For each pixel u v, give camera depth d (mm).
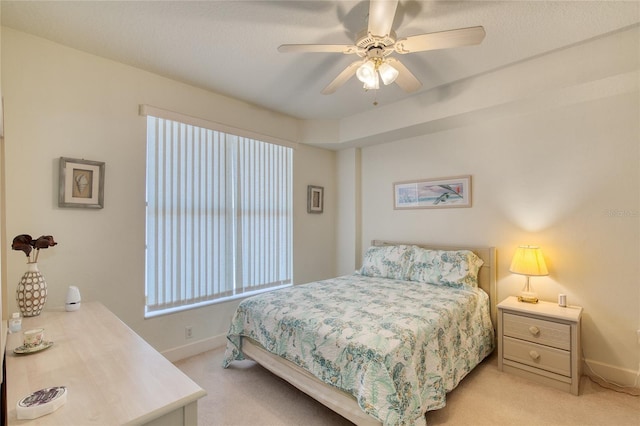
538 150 2861
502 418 2006
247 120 3412
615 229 2469
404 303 2424
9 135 2062
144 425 902
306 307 2338
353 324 1987
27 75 2133
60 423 856
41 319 1754
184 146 2959
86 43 2260
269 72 2717
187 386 1053
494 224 3129
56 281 2236
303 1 1820
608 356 2475
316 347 1958
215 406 2150
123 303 2549
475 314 2664
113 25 2047
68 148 2291
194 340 2979
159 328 2760
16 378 1094
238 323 2590
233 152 3340
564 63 2371
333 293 2729
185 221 2957
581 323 2531
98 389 1027
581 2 1812
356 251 4250
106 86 2471
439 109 3078
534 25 2031
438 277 3057
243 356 2615
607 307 2490
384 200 4055
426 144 3645
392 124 3469
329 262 4395
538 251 2654
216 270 3184
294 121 3938
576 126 2658
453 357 2227
